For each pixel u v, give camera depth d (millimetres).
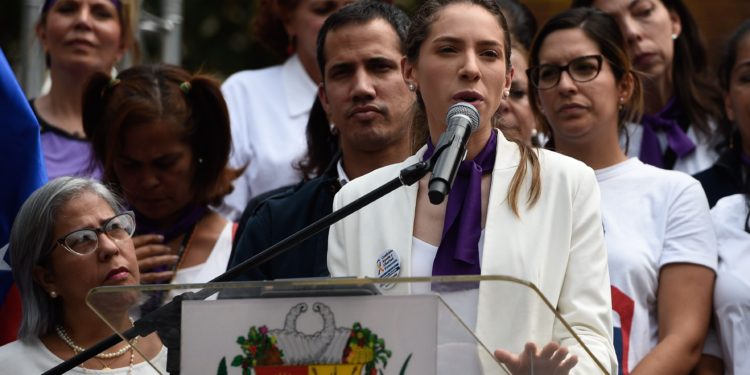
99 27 17953
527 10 17328
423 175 9102
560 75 14391
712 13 25953
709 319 13336
